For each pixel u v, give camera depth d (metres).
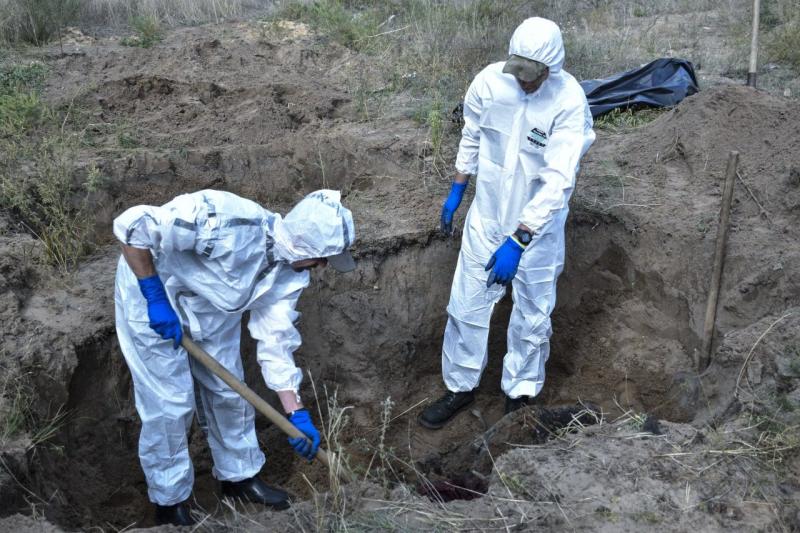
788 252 4.44
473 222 4.23
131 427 4.23
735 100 5.55
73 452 3.95
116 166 5.46
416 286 5.09
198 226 3.12
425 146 5.85
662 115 6.00
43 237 4.66
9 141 5.69
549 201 3.68
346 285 4.95
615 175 5.37
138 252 3.15
